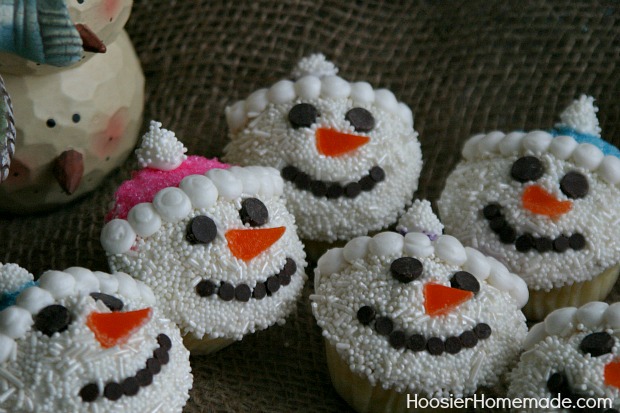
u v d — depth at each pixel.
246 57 0.59
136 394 0.43
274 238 0.48
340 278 0.48
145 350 0.44
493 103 0.58
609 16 0.57
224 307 0.48
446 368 0.46
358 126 0.52
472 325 0.46
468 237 0.51
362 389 0.47
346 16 0.59
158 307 0.47
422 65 0.58
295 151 0.52
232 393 0.49
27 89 0.51
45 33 0.46
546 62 0.58
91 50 0.49
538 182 0.50
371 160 0.52
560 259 0.50
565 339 0.46
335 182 0.52
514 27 0.58
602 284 0.52
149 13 0.59
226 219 0.48
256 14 0.59
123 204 0.48
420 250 0.47
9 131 0.44
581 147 0.50
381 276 0.47
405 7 0.59
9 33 0.46
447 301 0.46
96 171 0.54
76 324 0.43
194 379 0.49
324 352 0.51
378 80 0.58
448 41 0.58
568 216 0.50
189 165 0.49
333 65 0.55
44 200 0.54
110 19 0.50
